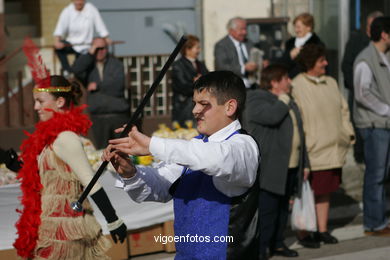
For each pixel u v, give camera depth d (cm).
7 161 411
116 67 750
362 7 904
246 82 762
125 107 751
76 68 742
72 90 392
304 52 611
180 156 258
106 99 743
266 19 911
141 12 922
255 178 279
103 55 747
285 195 586
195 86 290
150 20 925
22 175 366
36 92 377
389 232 655
